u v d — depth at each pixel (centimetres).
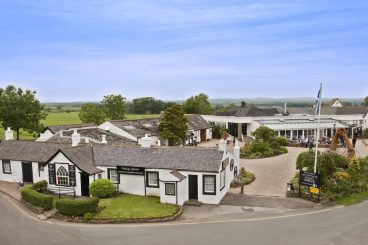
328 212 2933
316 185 3228
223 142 3425
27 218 2817
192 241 2312
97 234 2467
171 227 2606
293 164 4869
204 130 7550
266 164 4903
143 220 2728
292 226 2588
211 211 3003
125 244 2275
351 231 2469
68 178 3478
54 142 4231
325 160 3806
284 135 7356
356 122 8719
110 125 5719
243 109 8406
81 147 3719
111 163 3566
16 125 6303
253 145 5675
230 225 2633
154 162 3438
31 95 6450
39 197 2984
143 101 17650
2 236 2425
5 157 4012
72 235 2447
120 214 2827
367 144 6438
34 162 3816
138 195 3450
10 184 3909
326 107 9975
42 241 2336
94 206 2883
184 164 3331
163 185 3155
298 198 3344
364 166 4256
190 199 3291
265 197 3388
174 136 5781
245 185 3841
